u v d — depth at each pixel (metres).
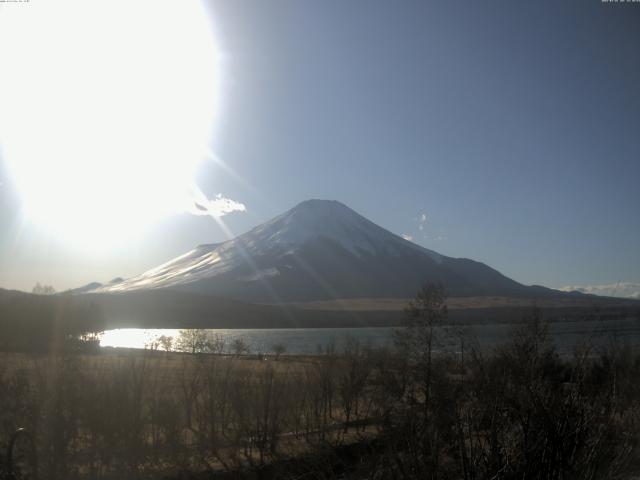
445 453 7.09
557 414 6.95
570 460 6.82
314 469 8.64
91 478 15.15
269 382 21.78
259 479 14.57
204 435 20.19
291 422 21.36
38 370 15.27
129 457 16.25
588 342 8.57
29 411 14.27
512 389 7.52
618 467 6.85
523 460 6.72
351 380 22.80
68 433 14.92
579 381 7.72
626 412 8.27
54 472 14.47
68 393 15.04
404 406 8.00
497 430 6.90
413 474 6.82
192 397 21.33
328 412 24.44
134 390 16.86
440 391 7.70
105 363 19.45
